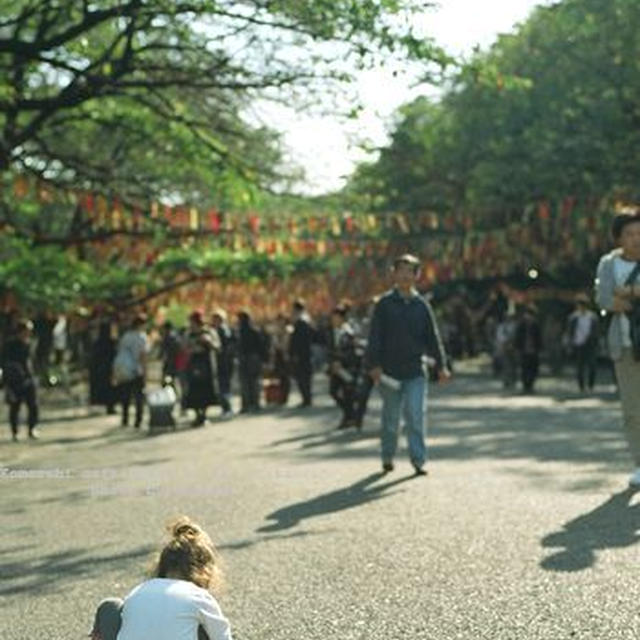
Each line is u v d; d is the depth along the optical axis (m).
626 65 44.53
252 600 9.26
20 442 25.48
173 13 23.55
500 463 17.73
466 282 73.25
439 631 8.17
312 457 19.78
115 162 36.44
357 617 8.63
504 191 49.78
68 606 9.46
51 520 13.74
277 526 12.67
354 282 54.44
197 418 28.88
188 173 35.56
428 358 17.67
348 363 25.62
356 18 23.30
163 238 37.91
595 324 37.44
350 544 11.48
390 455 17.20
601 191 45.62
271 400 36.28
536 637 7.94
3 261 40.22
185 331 37.41
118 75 26.22
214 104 29.33
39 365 44.50
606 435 22.14
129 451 22.41
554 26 45.19
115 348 34.75
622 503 13.34
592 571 9.84
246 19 24.08
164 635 5.45
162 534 12.49
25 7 26.28
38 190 32.22
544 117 47.47
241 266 47.56
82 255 44.56
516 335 38.06
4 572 10.84
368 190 34.25
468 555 10.70
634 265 14.40
